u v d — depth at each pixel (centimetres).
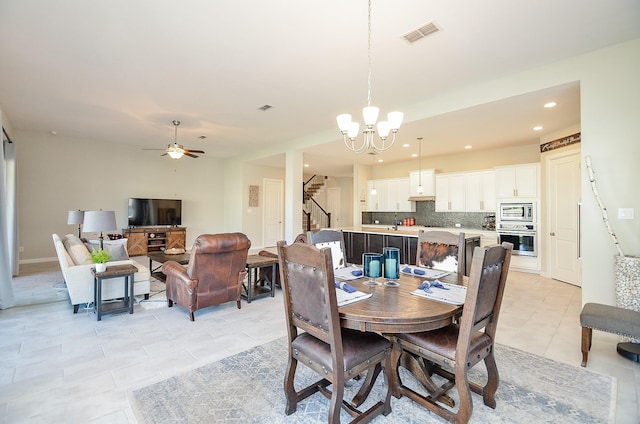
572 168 505
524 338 301
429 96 429
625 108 292
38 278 525
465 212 755
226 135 652
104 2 238
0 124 380
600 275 303
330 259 158
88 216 381
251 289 442
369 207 919
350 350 174
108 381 223
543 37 283
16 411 189
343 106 467
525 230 598
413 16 252
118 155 769
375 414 184
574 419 185
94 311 370
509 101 379
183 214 882
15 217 543
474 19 256
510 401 203
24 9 247
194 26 269
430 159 818
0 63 339
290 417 188
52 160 681
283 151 713
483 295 173
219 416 187
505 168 624
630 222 290
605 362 254
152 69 352
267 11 248
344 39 288
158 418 184
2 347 275
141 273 404
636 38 286
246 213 905
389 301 185
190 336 304
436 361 181
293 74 362
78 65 342
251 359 258
